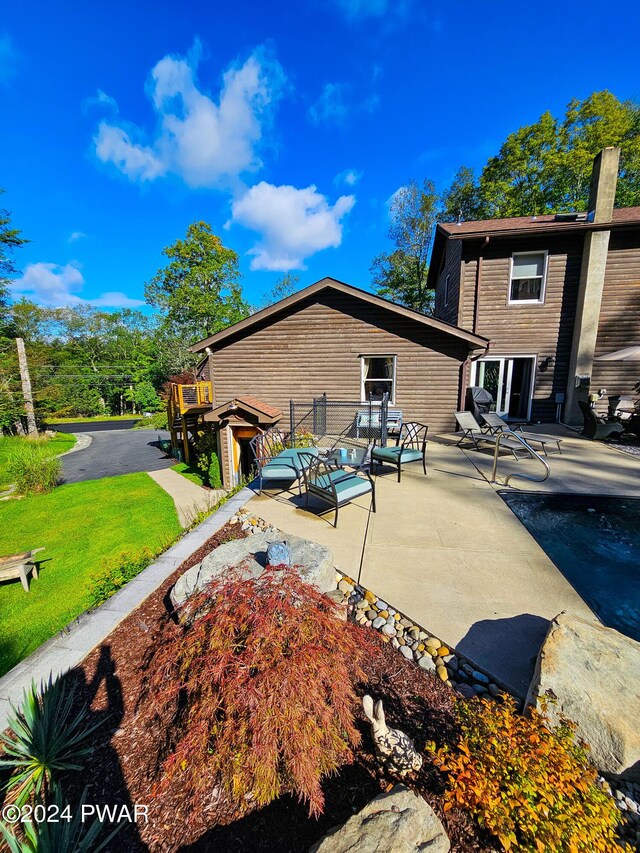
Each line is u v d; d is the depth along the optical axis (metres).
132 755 1.82
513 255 10.91
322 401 10.78
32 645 4.31
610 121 18.00
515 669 2.24
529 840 1.31
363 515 4.63
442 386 10.13
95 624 2.78
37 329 34.91
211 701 1.61
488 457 7.39
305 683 1.58
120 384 38.50
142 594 3.15
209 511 5.39
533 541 3.87
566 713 1.79
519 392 11.85
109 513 8.95
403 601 2.91
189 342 31.70
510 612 2.77
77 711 2.06
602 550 3.66
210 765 1.53
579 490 5.29
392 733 1.67
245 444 10.03
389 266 26.09
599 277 10.06
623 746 1.64
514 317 11.10
